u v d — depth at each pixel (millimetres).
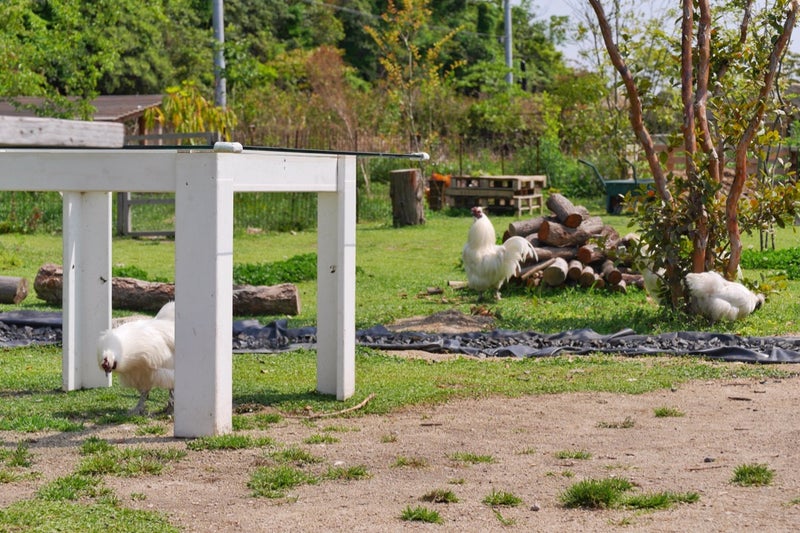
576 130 34406
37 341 11562
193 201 6863
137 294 13703
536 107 43406
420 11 36219
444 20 64125
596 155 34125
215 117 27391
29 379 9336
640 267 12961
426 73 40875
